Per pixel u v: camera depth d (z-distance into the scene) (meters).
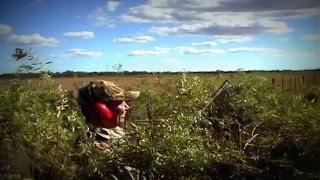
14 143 2.72
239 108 4.47
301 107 4.35
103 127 3.53
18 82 3.04
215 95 4.44
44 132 2.89
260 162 3.93
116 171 3.25
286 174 3.89
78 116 3.41
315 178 3.83
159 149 3.32
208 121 4.10
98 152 3.17
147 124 3.54
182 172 3.35
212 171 3.70
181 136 3.37
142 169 3.30
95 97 3.53
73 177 2.99
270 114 4.30
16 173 2.66
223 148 3.81
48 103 3.21
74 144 3.17
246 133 4.18
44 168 2.86
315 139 3.99
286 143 4.09
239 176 3.75
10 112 2.84
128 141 3.34
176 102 4.42
